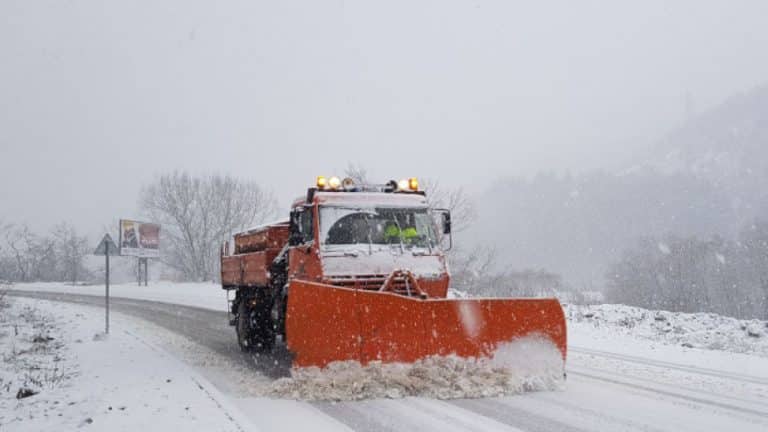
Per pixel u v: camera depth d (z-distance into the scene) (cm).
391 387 704
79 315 2108
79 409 686
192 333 1535
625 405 666
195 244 4978
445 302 730
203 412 645
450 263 2828
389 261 900
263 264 1064
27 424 628
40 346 1280
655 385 787
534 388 737
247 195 5078
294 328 817
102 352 1192
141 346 1276
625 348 1178
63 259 6475
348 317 739
